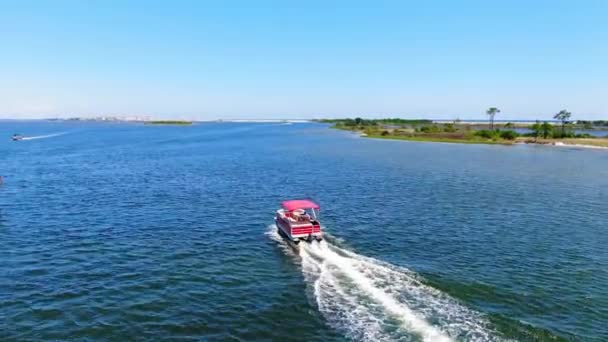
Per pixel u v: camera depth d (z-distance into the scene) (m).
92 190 60.53
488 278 28.59
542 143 162.50
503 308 24.05
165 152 123.38
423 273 29.39
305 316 23.27
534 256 33.34
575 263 31.77
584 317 23.22
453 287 26.91
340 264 31.20
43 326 22.17
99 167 86.62
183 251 34.34
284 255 33.56
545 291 26.56
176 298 25.66
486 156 113.50
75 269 30.09
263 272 29.92
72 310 23.92
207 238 37.97
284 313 23.70
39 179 70.25
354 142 165.38
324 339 20.83
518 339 20.61
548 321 22.62
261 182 69.00
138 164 92.50
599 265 31.36
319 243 36.22
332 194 58.94
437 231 40.53
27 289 26.59
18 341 20.73
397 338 20.50
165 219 44.38
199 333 21.67
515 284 27.61
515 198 56.59
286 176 75.75
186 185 65.62
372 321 22.34
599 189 63.69
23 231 39.31
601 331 21.67
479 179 72.88
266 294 26.22
